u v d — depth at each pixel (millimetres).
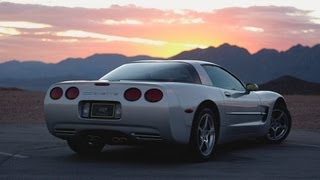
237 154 8461
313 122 14805
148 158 7918
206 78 8109
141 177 6520
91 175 6586
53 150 8578
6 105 19297
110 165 7301
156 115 7035
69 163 7410
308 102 25594
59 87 7582
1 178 6340
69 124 7469
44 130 11516
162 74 7859
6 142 9461
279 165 7449
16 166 7117
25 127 12172
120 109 7168
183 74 7895
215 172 6883
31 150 8547
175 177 6539
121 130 7195
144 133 7148
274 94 9719
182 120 7227
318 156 8297
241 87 8953
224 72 8711
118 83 7277
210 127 7828
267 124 9406
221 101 8047
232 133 8422
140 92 7137
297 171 7012
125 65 8383
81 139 7645
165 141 7176
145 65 8203
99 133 7379
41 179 6309
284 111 9930
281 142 9992
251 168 7199
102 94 7266
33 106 19047
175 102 7133
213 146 7879
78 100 7363
